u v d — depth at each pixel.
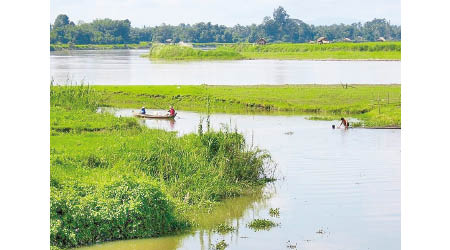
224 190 27.42
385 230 22.70
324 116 54.41
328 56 160.25
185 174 27.23
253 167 29.95
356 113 56.09
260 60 156.25
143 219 21.59
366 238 21.81
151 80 85.31
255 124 49.28
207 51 167.25
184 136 31.70
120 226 21.22
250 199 27.05
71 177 24.00
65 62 139.38
